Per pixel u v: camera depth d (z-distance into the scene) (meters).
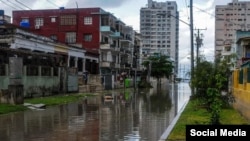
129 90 65.19
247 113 17.86
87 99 37.38
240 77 21.86
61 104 30.19
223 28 91.69
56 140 13.21
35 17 70.12
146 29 103.94
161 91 62.41
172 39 104.50
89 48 68.56
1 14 55.31
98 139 13.49
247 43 46.12
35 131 15.24
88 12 68.69
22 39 38.44
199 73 23.59
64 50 51.59
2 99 25.34
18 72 26.45
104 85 62.22
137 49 102.12
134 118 20.50
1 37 37.22
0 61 29.28
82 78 55.91
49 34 69.69
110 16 70.94
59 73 40.75
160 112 24.19
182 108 27.03
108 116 21.38
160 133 15.01
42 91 36.12
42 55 36.78
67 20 69.25
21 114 21.72
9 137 13.77
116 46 78.88
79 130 15.63
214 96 14.38
